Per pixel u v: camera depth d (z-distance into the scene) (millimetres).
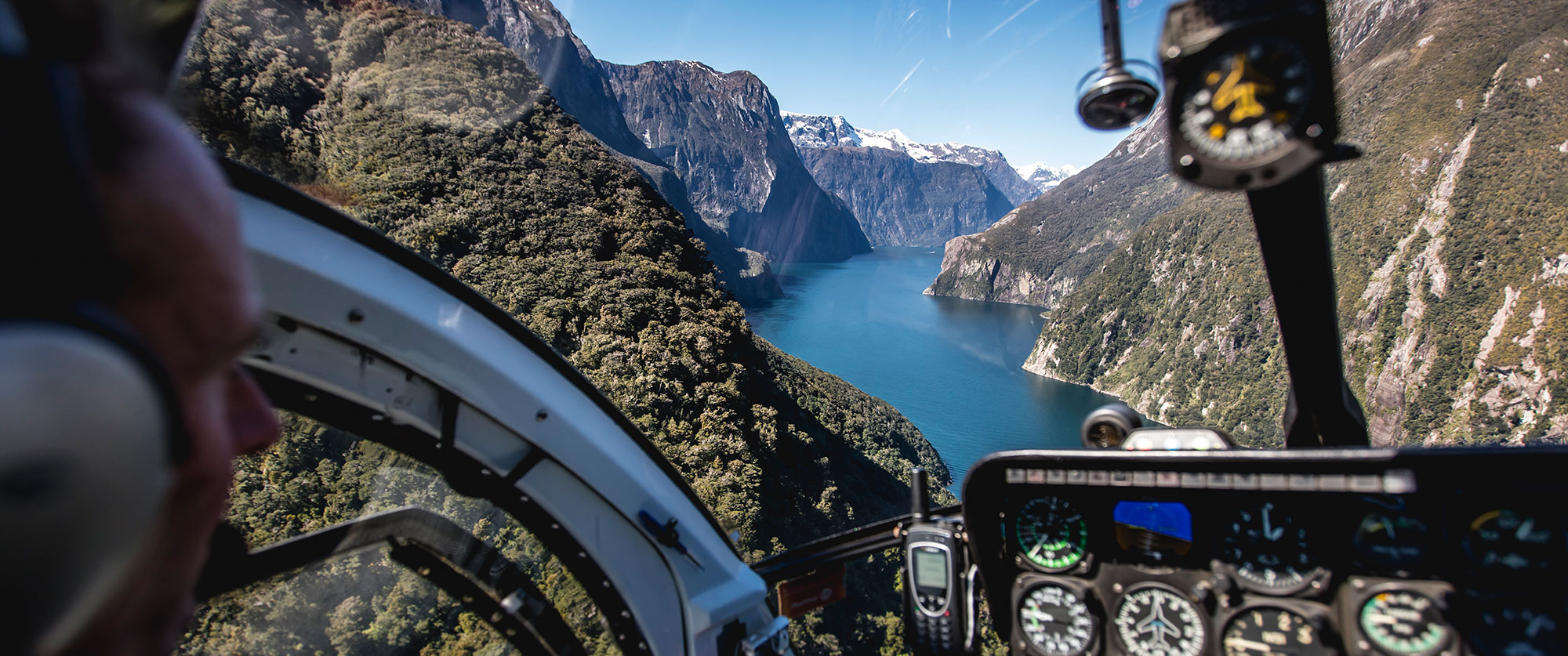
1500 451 2861
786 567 4418
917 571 3904
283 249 2941
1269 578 3408
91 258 603
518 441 3648
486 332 3486
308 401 3211
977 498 3721
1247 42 2121
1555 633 2975
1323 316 2697
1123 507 3600
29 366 497
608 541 3984
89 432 545
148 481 629
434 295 3338
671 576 4188
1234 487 3240
